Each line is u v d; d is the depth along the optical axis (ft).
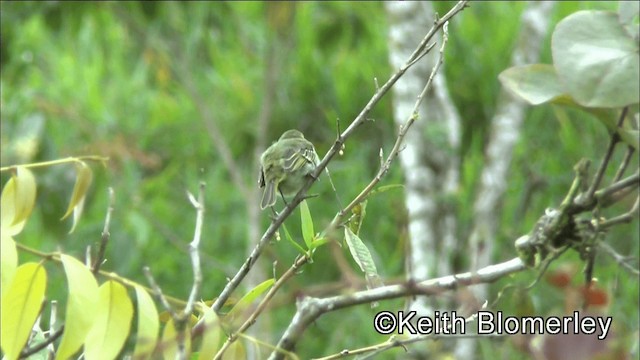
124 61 55.11
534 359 15.97
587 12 18.37
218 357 17.80
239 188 45.80
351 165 45.65
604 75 17.93
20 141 42.80
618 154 40.57
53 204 42.34
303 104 50.52
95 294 16.94
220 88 53.21
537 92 18.86
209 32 50.98
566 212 18.08
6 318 17.13
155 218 46.91
